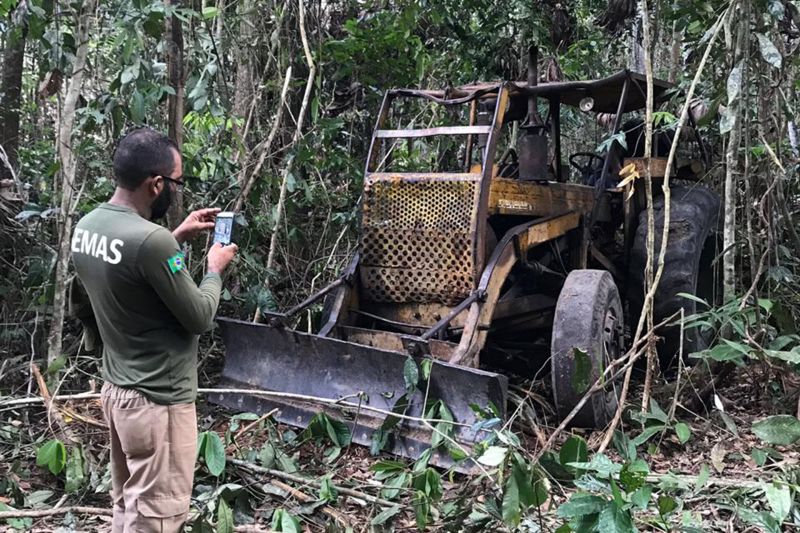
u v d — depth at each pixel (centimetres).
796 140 588
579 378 342
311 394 387
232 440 352
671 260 473
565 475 300
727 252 423
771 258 513
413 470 327
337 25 689
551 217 448
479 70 726
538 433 368
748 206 427
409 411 353
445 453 334
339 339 413
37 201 527
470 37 715
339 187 627
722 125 399
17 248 488
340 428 361
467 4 707
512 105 504
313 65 506
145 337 224
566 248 479
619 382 412
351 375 378
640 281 480
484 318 389
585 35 818
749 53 411
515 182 433
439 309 410
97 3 459
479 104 480
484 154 405
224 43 554
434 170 639
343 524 285
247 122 521
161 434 224
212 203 502
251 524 293
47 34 436
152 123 520
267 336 409
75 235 231
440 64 714
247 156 516
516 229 419
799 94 637
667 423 351
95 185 485
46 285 429
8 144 580
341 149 613
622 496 243
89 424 374
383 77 637
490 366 491
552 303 460
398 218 416
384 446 351
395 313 421
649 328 362
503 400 332
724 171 533
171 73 478
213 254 247
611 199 530
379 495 310
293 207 572
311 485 320
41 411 411
